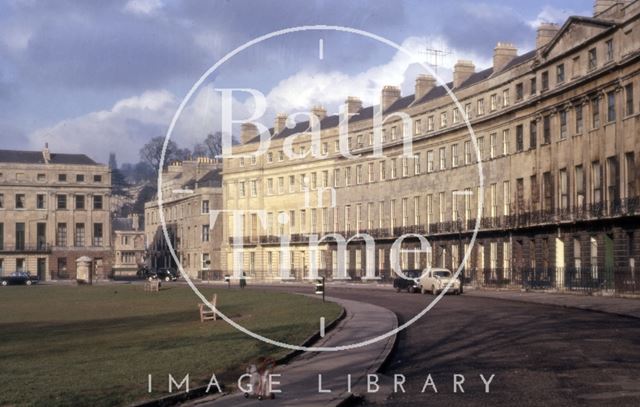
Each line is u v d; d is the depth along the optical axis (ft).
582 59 188.65
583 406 44.42
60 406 43.88
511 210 221.25
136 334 91.40
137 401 45.24
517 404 45.44
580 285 172.35
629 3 168.35
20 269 400.47
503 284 210.59
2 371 59.41
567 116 195.93
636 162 163.73
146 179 576.61
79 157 423.64
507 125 223.30
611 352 66.95
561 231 193.98
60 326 108.06
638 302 132.77
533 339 77.41
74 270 408.87
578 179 191.42
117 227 505.66
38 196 408.05
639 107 163.94
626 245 166.91
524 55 233.76
